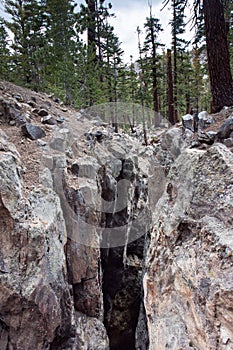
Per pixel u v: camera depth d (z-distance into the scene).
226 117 4.84
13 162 4.48
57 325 4.34
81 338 5.30
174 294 3.03
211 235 2.55
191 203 3.10
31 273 4.03
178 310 2.88
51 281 4.25
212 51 5.51
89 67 10.16
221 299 2.13
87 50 10.15
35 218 4.34
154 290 3.65
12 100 7.27
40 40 10.77
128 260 9.40
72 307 4.95
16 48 10.73
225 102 5.48
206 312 2.31
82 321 5.75
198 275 2.54
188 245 2.96
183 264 2.86
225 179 2.79
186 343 2.57
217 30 5.44
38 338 4.15
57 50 10.04
